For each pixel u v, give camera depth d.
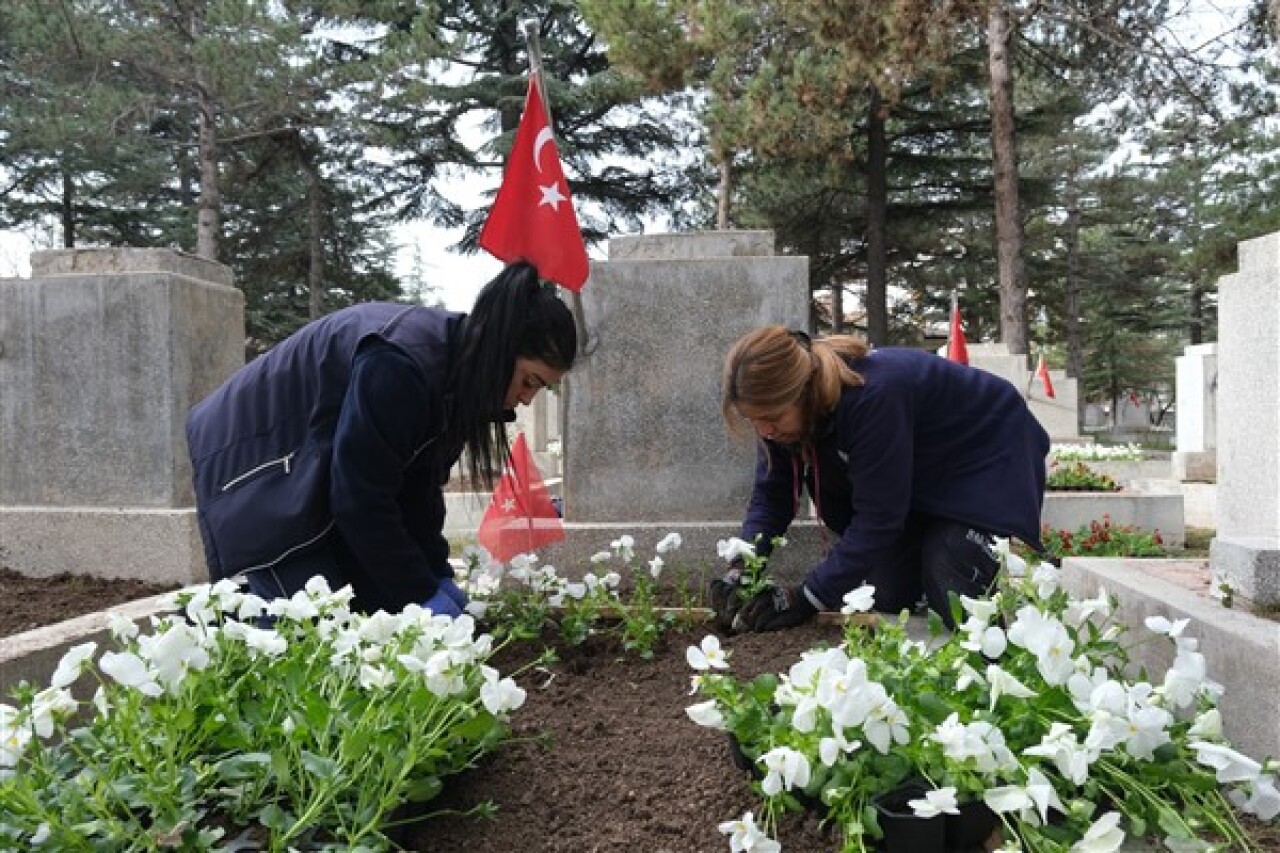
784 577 3.58
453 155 20.88
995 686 1.51
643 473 3.80
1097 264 26.70
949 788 1.34
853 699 1.39
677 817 1.62
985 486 2.56
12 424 3.82
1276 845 1.51
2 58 16.53
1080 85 16.84
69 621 2.66
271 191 21.95
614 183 22.42
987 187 20.56
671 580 3.65
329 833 1.41
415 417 2.06
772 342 2.32
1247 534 2.95
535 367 2.09
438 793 1.57
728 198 15.92
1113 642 1.84
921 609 2.87
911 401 2.50
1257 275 2.89
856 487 2.46
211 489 2.21
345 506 2.04
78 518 3.68
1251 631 1.85
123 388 3.73
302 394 2.18
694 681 1.73
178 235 21.48
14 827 1.30
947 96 19.48
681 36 13.50
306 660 1.66
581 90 19.80
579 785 1.76
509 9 20.70
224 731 1.53
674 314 3.79
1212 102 14.14
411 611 1.70
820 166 18.91
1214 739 1.56
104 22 14.12
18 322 3.80
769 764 1.43
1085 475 7.21
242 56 13.92
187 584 3.58
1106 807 1.57
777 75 14.12
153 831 1.27
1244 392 2.98
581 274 3.55
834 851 1.48
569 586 2.81
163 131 21.95
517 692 1.53
